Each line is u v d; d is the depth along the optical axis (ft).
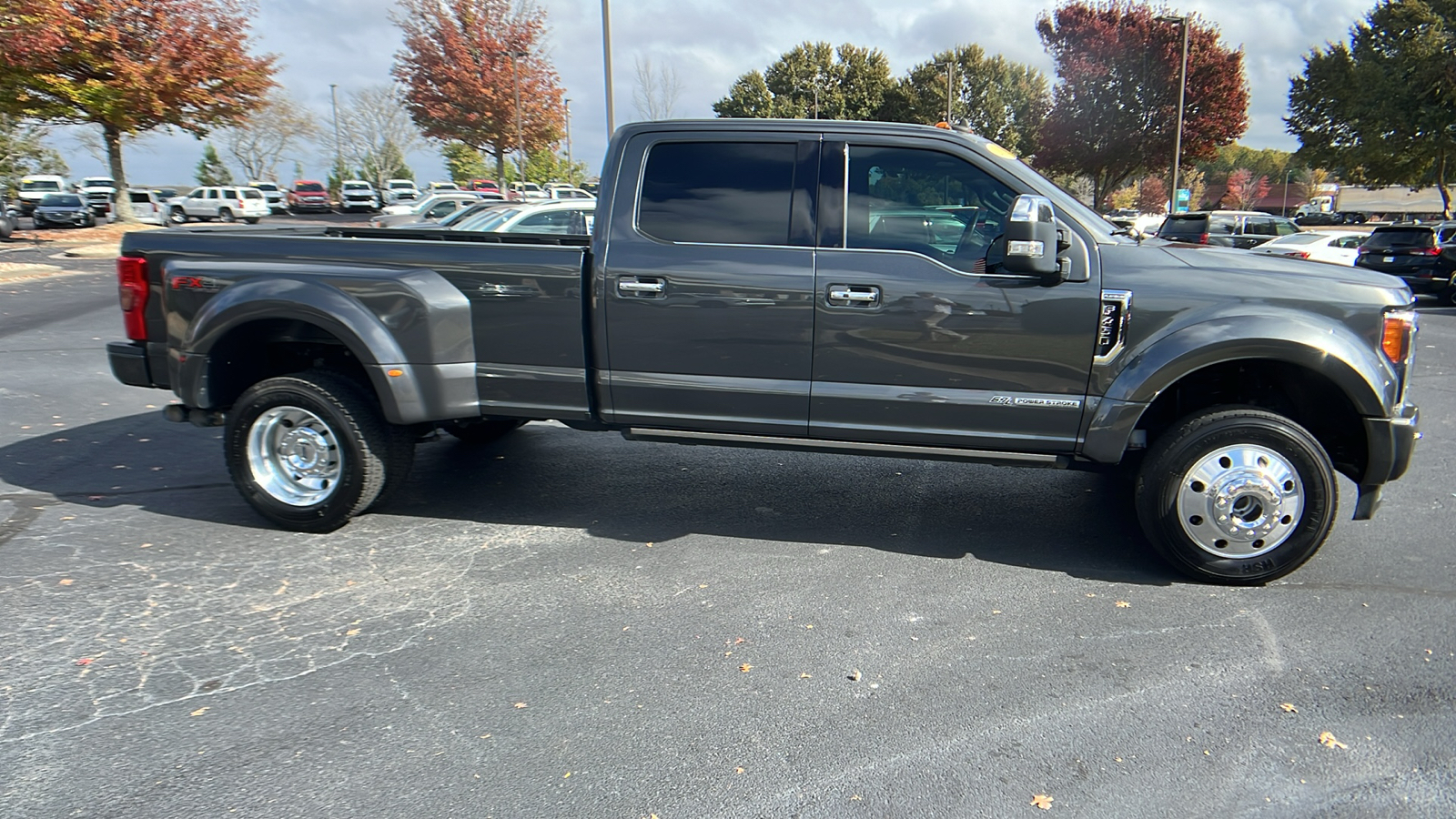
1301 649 11.26
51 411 23.70
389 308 14.21
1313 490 12.59
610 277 13.89
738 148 13.78
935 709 9.93
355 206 154.92
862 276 13.15
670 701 10.09
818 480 18.48
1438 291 54.49
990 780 8.69
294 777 8.66
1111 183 124.57
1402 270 55.42
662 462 19.71
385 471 15.06
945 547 14.82
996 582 13.37
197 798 8.34
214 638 11.42
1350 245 63.93
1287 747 9.21
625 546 14.76
